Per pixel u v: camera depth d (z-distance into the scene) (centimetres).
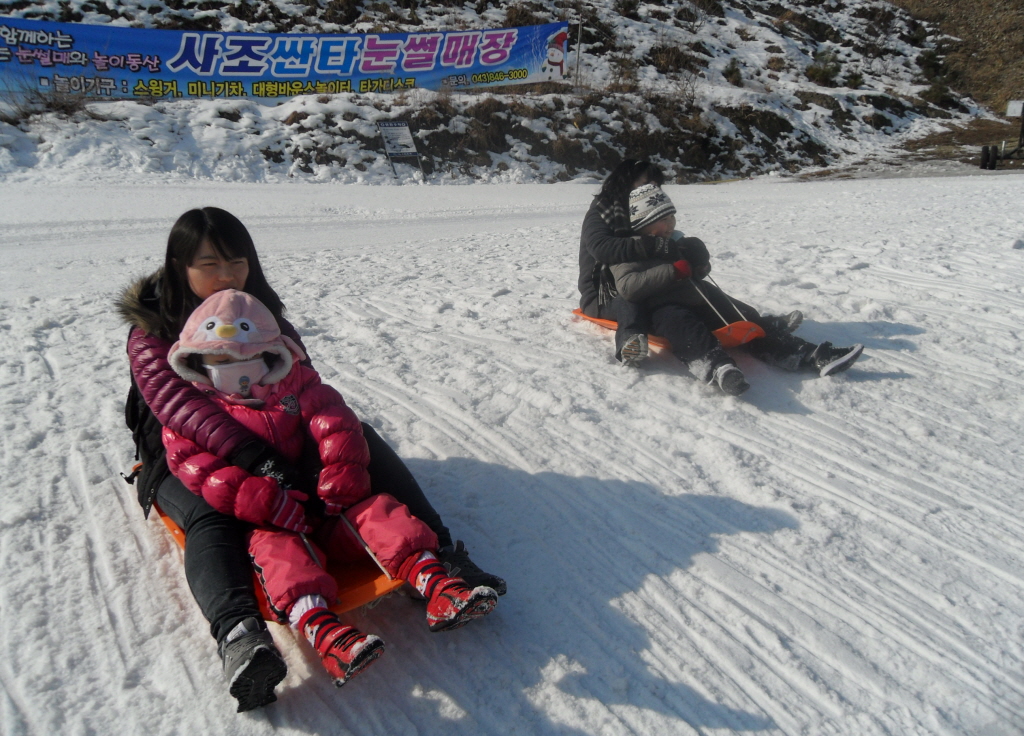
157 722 199
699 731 200
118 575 252
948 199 1097
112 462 316
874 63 2769
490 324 483
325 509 235
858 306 498
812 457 326
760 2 2942
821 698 210
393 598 249
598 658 223
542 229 1017
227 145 1608
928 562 262
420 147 1808
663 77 2327
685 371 407
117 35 1596
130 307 254
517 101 1980
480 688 212
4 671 211
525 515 289
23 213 1028
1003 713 205
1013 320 467
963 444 334
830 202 1171
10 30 1500
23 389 383
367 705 207
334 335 471
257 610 204
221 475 217
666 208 405
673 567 261
